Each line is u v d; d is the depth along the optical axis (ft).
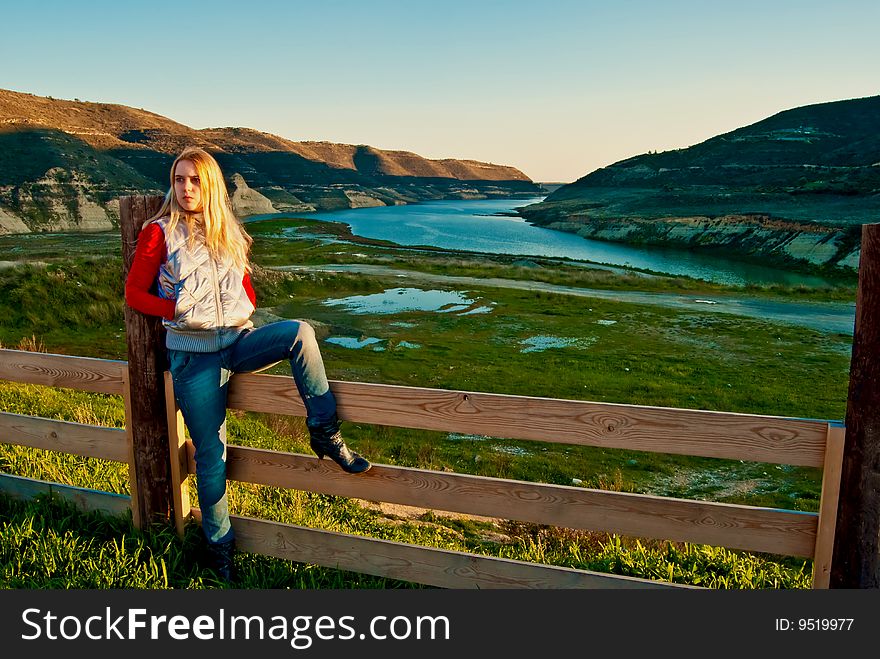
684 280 129.08
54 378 13.32
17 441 14.03
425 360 62.28
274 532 12.22
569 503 10.69
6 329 61.52
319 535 11.93
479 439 39.83
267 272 102.42
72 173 615.16
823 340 72.43
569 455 37.24
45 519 13.20
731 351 66.95
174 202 10.86
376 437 39.32
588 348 68.03
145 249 10.68
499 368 59.57
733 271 218.38
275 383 11.84
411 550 11.41
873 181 414.00
